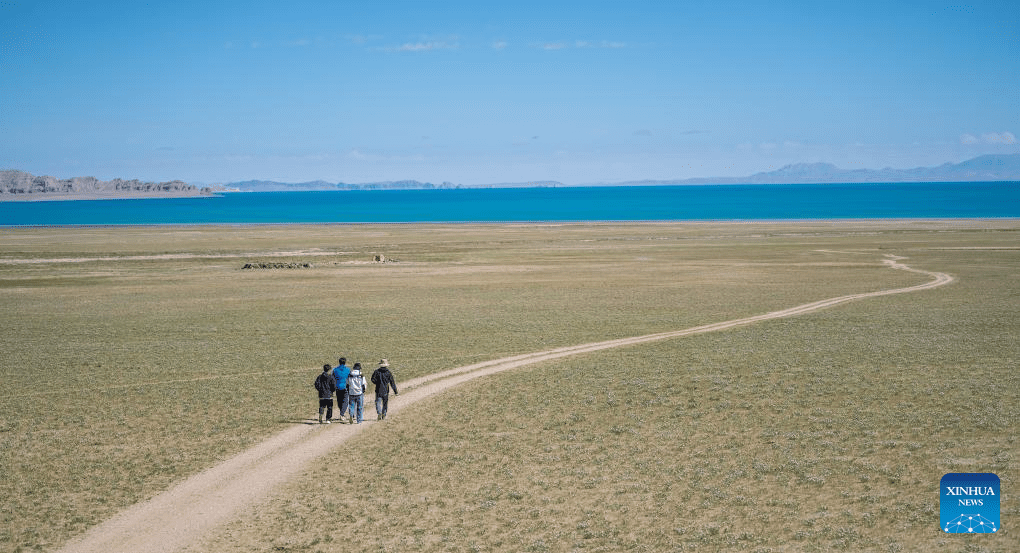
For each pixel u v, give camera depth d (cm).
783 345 4266
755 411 2880
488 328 5206
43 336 5088
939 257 10038
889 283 7550
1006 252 10481
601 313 5862
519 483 2281
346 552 1873
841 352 3972
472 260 10412
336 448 2638
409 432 2803
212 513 2105
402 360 4166
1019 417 2611
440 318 5694
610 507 2083
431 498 2191
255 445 2678
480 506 2125
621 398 3150
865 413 2770
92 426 2920
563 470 2369
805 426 2661
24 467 2462
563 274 8731
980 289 6900
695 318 5556
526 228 17262
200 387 3562
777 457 2375
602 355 4144
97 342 4847
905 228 15600
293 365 4069
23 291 7506
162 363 4147
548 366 3869
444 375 3766
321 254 11262
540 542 1898
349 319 5700
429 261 10312
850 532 1861
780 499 2072
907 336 4459
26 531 1984
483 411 3050
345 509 2128
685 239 13612
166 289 7625
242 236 15162
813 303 6259
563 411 3003
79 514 2097
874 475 2184
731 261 9962
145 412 3119
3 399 3356
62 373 3897
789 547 1809
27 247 12550
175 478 2364
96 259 10688
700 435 2636
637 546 1855
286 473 2403
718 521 1967
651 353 4147
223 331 5225
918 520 1892
